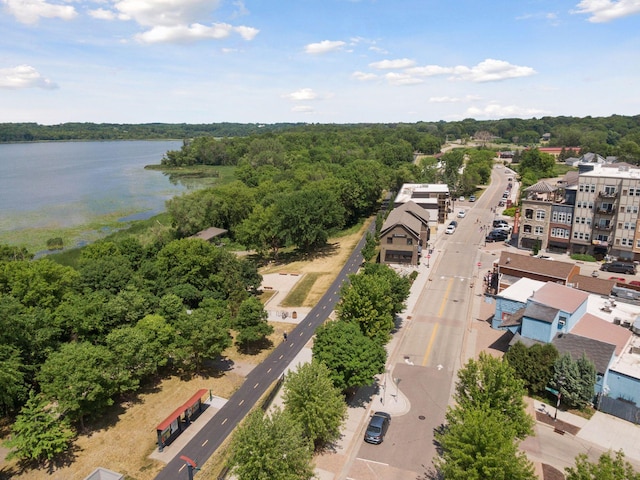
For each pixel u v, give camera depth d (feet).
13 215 497.46
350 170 521.24
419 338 212.64
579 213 318.24
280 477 108.17
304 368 140.97
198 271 252.42
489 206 497.87
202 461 137.28
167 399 170.19
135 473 132.16
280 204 360.07
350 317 186.09
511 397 121.80
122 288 229.04
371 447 140.36
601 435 145.69
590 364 155.84
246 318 205.57
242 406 165.89
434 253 344.28
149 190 649.61
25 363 166.20
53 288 209.15
